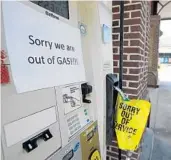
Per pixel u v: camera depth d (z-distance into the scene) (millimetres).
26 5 734
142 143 1913
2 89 594
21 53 685
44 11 834
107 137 1419
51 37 858
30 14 748
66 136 906
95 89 1278
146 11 2172
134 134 1290
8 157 599
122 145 1332
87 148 1099
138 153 1639
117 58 1598
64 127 901
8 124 607
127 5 1502
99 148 1276
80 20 1154
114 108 1435
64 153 875
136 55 1529
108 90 1361
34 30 761
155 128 3033
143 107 1275
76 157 977
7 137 599
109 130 1415
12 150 614
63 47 944
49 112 801
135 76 1564
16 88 646
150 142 2084
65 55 953
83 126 1070
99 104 1293
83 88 1107
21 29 696
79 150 1008
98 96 1284
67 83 952
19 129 646
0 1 615
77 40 1084
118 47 1574
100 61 1248
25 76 691
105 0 1346
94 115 1241
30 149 671
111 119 1409
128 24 1521
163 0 5551
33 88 721
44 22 824
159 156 2209
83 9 1184
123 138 1329
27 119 684
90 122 1163
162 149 2363
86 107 1157
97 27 1218
